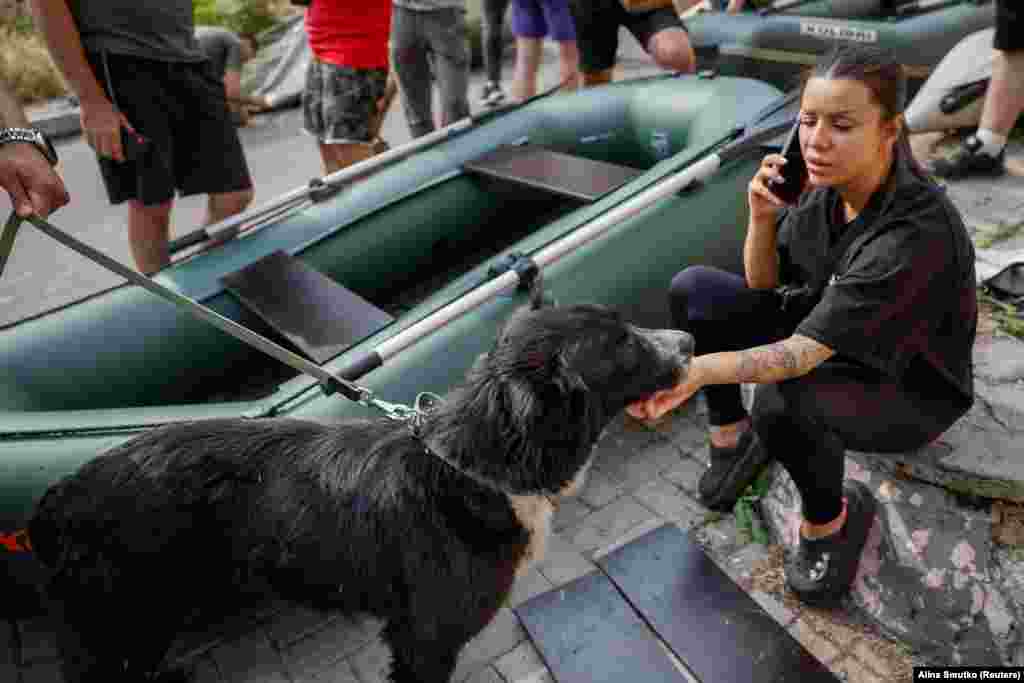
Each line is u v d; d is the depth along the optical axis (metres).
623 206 2.67
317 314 2.65
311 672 2.29
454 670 2.19
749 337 2.40
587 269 2.74
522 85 5.75
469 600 1.83
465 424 1.73
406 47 4.71
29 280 4.79
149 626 2.00
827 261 2.02
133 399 2.76
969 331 1.90
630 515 2.66
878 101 1.62
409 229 3.49
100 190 6.05
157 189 3.27
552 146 4.03
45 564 1.89
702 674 2.11
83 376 2.63
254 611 2.45
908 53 4.66
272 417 2.14
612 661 2.19
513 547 1.84
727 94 3.66
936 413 1.99
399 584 1.81
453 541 1.78
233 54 7.11
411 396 2.36
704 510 2.65
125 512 1.80
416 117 5.02
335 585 1.88
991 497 2.10
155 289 1.78
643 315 2.89
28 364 2.54
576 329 1.75
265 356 3.09
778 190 2.06
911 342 1.82
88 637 1.96
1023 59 3.51
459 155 3.70
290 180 5.92
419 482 1.78
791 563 2.33
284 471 1.85
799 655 2.13
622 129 4.07
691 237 2.97
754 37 5.15
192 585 1.93
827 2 5.47
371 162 3.47
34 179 1.85
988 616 2.06
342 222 3.29
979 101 4.03
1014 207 3.55
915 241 1.71
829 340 1.78
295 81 8.27
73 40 2.85
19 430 2.10
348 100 3.95
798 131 1.94
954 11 4.71
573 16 4.59
